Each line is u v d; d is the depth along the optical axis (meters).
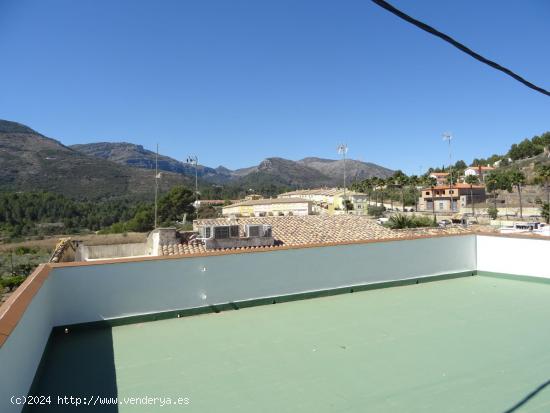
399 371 3.96
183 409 3.28
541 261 7.53
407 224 33.38
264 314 5.79
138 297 5.38
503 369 3.99
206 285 5.81
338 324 5.36
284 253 6.40
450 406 3.29
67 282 5.02
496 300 6.50
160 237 14.70
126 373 3.93
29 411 3.26
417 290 7.14
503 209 54.00
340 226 18.08
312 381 3.76
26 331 3.40
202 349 4.53
